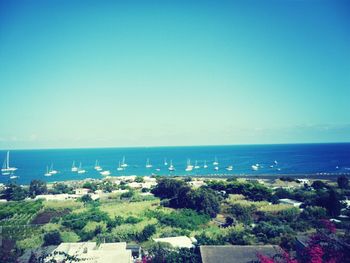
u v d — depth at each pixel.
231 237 47.56
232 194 89.75
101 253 35.88
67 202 85.19
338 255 11.81
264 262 14.88
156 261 32.12
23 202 86.38
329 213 64.50
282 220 59.56
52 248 39.38
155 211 70.19
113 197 95.25
